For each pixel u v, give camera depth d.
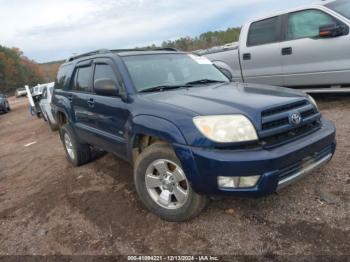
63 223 3.48
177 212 3.07
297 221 2.90
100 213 3.57
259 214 3.09
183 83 3.87
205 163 2.63
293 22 6.23
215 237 2.85
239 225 2.96
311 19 5.97
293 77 6.36
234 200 3.38
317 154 2.96
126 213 3.47
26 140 9.41
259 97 3.01
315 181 3.53
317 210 3.01
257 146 2.64
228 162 2.54
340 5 5.81
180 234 2.96
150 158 3.13
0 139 10.66
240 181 2.60
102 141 4.16
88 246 3.00
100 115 4.00
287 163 2.65
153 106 3.12
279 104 2.84
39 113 14.56
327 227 2.76
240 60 7.15
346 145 4.33
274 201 3.27
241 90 3.38
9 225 3.65
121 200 3.79
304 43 6.05
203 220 3.11
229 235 2.85
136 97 3.41
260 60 6.77
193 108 2.85
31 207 4.04
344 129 4.93
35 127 11.92
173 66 4.10
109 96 3.82
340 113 5.75
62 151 6.80
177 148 2.78
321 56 5.88
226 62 7.43
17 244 3.22
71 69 5.12
